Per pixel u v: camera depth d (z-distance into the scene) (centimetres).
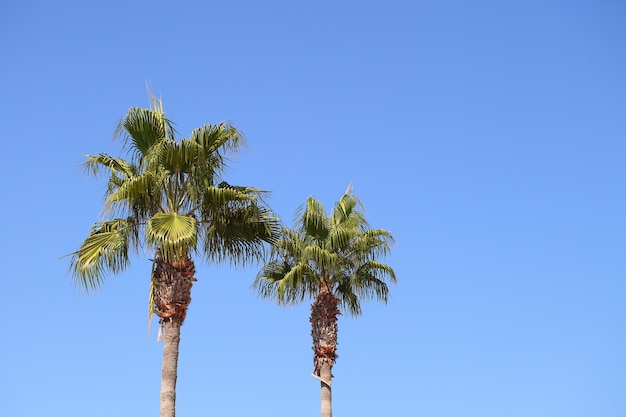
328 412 3089
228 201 2512
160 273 2441
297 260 3194
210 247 2577
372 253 3222
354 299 3291
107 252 2395
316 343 3175
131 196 2408
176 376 2381
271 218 2600
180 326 2428
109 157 2539
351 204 3325
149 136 2478
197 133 2467
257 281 3281
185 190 2492
